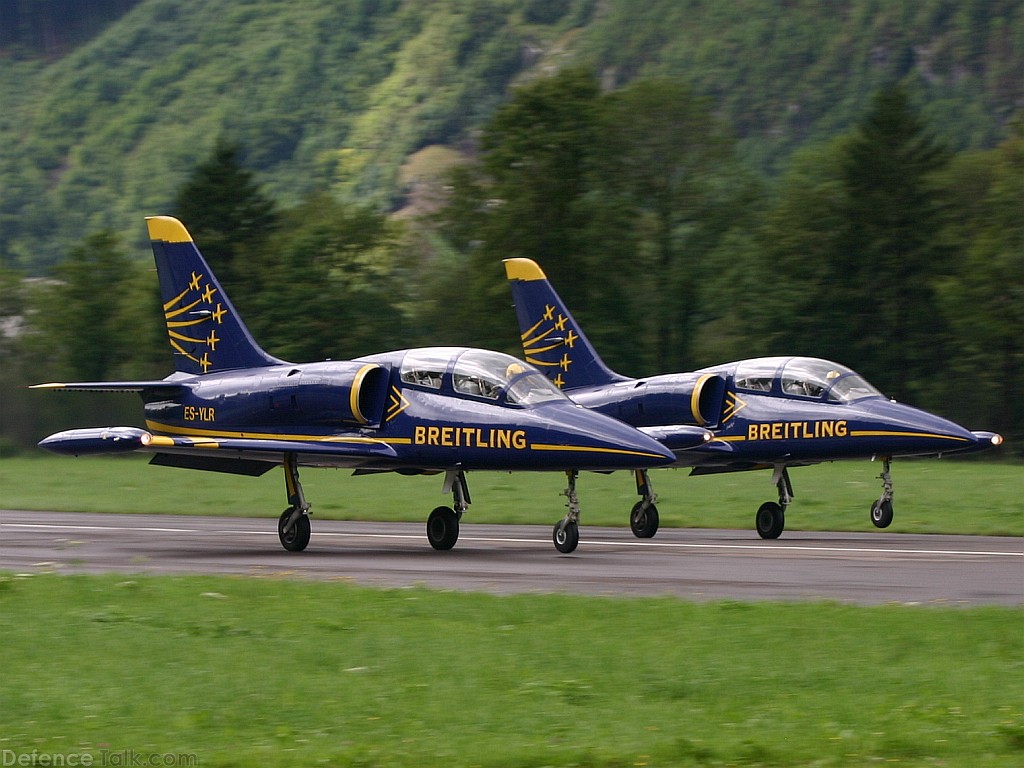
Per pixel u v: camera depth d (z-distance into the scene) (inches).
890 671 1585.9
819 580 2488.9
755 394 3937.0
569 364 4303.6
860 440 3762.3
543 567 2760.8
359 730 1374.3
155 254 3939.5
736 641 1759.4
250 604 2089.1
